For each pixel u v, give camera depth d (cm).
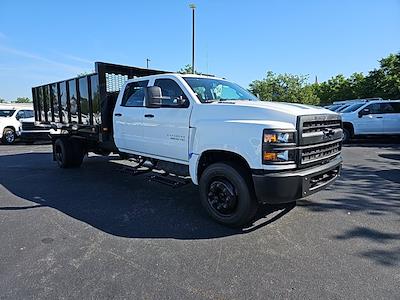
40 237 396
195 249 362
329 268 319
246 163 405
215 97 511
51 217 470
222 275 307
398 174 749
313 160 410
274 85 3884
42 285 290
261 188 384
